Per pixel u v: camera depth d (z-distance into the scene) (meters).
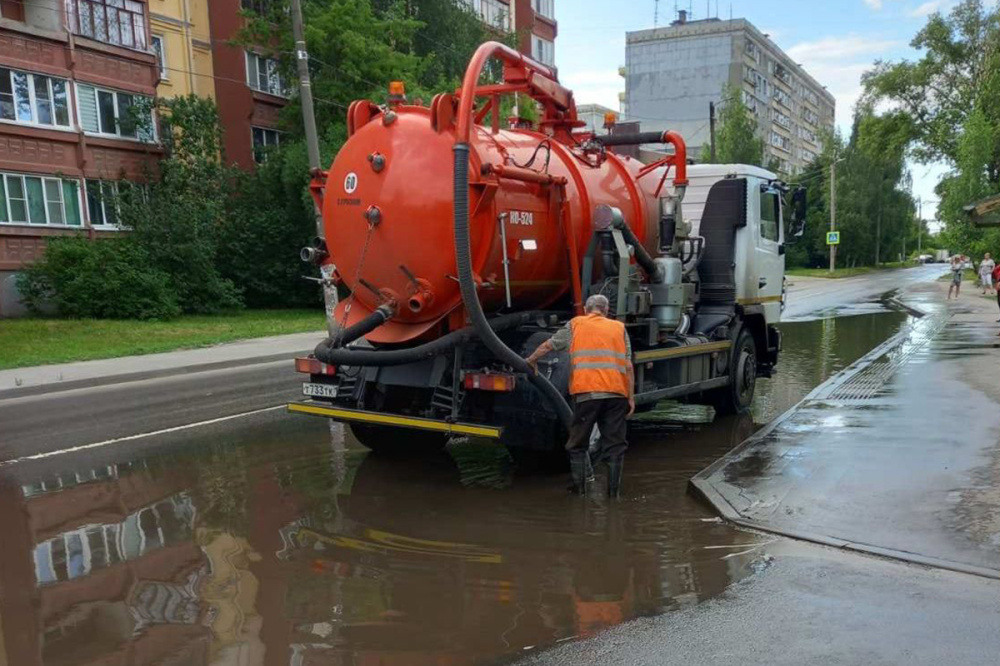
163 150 25.11
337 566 4.65
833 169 59.31
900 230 77.12
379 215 6.10
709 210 9.04
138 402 11.02
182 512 5.76
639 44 76.81
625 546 4.88
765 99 83.12
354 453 7.55
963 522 4.76
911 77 46.06
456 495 6.10
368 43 25.72
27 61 21.42
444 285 6.02
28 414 10.36
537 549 4.87
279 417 9.49
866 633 3.56
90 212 23.47
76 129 22.75
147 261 23.28
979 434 6.77
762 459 6.32
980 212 15.93
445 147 5.95
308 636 3.75
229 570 4.61
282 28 26.67
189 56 28.09
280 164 26.41
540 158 6.71
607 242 6.86
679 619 3.81
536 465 6.81
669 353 7.60
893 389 9.07
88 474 6.93
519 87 6.86
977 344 13.22
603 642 3.60
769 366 10.38
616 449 5.95
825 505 5.20
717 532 5.04
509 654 3.53
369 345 6.68
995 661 3.29
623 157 8.51
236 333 19.84
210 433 8.58
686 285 8.03
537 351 5.97
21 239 21.66
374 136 6.24
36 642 3.75
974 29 44.22
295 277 27.61
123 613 4.05
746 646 3.49
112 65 23.81
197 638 3.75
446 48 31.05
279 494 6.19
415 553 4.84
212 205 24.53
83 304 21.47
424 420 6.16
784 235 10.48
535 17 45.00
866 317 22.50
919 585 4.04
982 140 34.56
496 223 5.95
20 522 5.61
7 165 21.08
